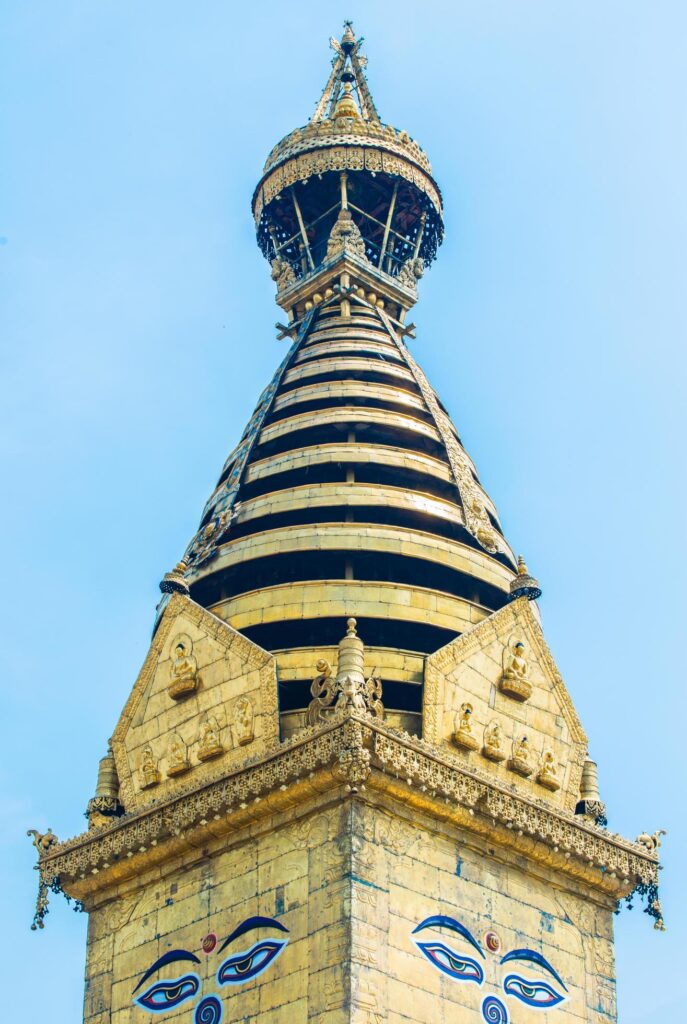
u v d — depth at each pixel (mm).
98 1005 54719
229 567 61781
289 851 51219
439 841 52375
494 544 64500
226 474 70125
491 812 53375
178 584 60625
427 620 58719
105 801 58594
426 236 83188
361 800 50281
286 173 80312
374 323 75562
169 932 53938
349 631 54156
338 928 48156
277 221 82812
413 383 71688
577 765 59406
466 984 50531
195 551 64312
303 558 61000
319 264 79875
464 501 65438
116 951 55312
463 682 56594
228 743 55688
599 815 58688
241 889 52156
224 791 52969
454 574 61812
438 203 82688
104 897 56844
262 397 72250
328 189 81438
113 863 56188
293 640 58781
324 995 47469
